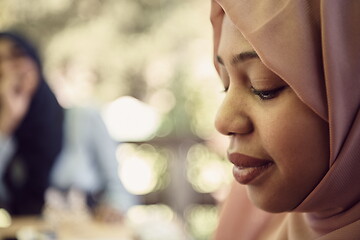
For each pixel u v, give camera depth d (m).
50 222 2.53
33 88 2.74
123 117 6.77
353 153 0.85
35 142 2.74
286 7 0.83
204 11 9.01
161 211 6.00
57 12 8.95
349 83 0.83
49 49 8.81
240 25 0.85
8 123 2.70
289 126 0.85
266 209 0.91
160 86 8.52
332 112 0.83
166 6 9.05
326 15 0.82
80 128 2.98
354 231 0.89
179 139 5.98
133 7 9.07
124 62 8.89
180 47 8.83
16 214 2.73
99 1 9.16
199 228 5.89
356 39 0.84
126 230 2.54
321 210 0.92
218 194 5.78
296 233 1.01
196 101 7.18
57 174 2.88
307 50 0.83
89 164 2.99
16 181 2.75
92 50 8.92
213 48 0.98
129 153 6.09
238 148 0.89
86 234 2.38
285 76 0.82
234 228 1.23
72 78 4.41
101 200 2.96
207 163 6.00
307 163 0.86
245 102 0.88
